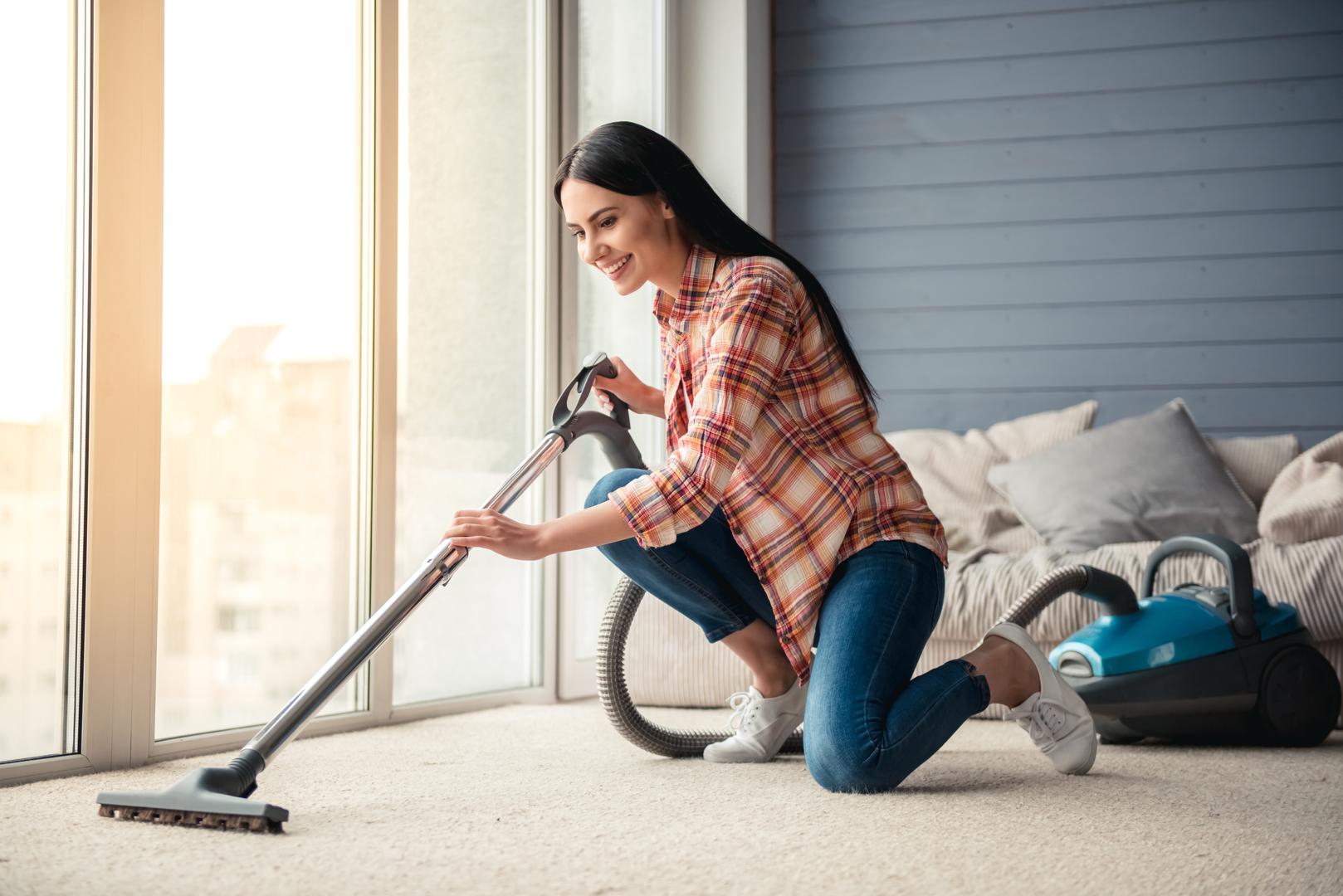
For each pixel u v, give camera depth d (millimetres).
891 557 1753
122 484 1919
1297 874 1275
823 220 4188
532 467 1731
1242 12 3889
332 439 2365
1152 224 3939
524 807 1578
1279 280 3844
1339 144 3816
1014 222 4043
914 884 1205
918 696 1683
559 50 3076
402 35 2555
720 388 1654
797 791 1692
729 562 1893
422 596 1550
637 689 2773
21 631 1812
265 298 2225
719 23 3869
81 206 1887
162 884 1179
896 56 4148
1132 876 1249
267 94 2232
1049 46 4031
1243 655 2207
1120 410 3938
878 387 4121
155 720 2018
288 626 2273
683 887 1188
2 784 1746
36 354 1830
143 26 1949
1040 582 2111
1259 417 3840
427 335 2621
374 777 1825
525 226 2943
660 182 1738
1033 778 1828
